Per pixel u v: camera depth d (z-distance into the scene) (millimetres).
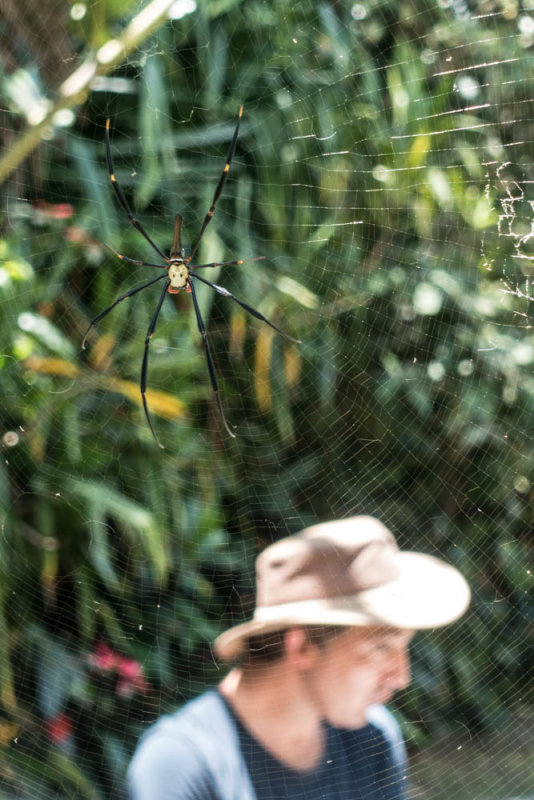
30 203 2660
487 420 3098
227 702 2100
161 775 2037
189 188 2789
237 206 2809
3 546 2686
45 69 2479
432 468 3117
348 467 3062
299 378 2986
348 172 2826
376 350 3039
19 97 2457
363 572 2170
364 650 2121
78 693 2748
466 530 3166
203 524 2904
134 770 2057
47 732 2713
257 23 2719
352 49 2777
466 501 3170
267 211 2826
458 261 2980
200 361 2898
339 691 2105
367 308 3016
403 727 2883
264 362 2904
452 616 2188
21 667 2748
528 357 3068
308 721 2082
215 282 2820
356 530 2205
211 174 2785
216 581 2945
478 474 3174
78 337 2801
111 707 2777
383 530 2232
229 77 2744
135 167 2727
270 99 2760
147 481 2857
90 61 2324
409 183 2863
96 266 2811
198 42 2668
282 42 2738
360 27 2834
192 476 2939
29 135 2336
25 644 2760
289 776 2061
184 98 2697
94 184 2689
